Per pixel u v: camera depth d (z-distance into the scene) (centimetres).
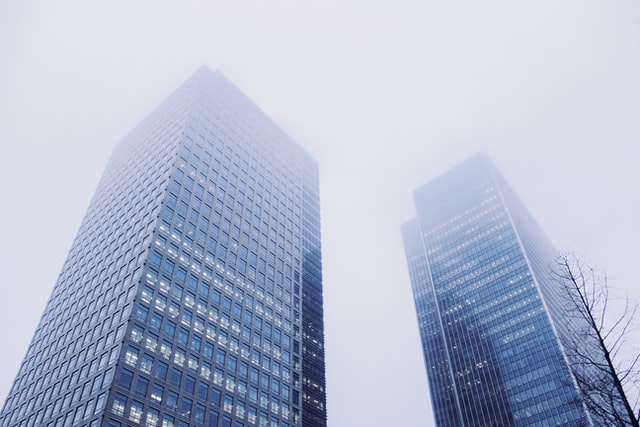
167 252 9294
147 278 8550
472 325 19212
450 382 18475
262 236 12288
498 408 16450
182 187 10825
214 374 8494
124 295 8500
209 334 8944
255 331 10069
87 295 9656
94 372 7506
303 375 11194
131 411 6931
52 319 10125
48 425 7462
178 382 7812
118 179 13175
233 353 9175
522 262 19462
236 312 9894
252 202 12794
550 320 16850
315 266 14025
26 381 9094
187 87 14788
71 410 7262
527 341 17025
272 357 10081
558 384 15238
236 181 12738
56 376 8356
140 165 12700
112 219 11456
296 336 11281
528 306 17900
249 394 8931
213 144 12925
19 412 8456
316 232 15150
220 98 14788
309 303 12738
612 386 1662
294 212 14488
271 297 11219
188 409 7681
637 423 1517
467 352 18675
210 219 10919
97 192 13725
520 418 15612
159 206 9950
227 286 10106
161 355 7850
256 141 15025
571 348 1864
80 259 11200
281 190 14575
